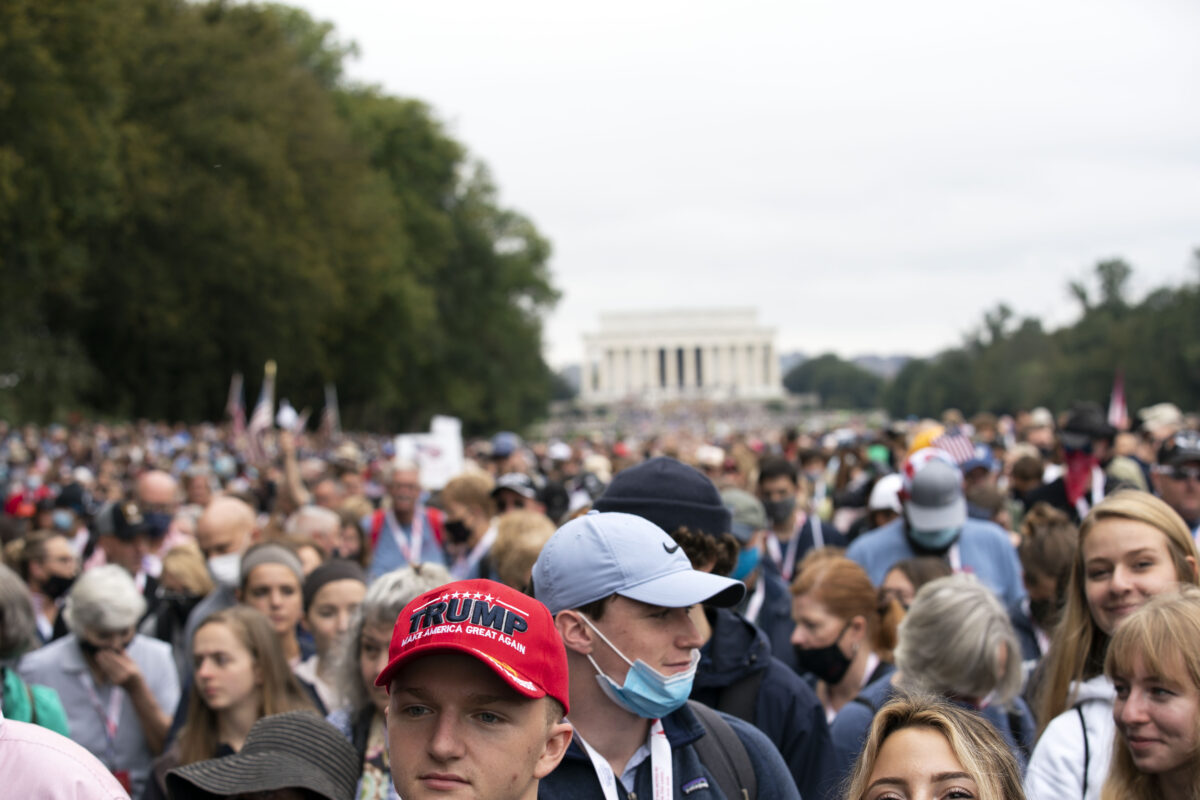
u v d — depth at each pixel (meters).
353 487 20.59
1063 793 5.30
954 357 152.50
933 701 4.11
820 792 5.75
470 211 100.69
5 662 6.85
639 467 5.93
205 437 52.38
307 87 74.00
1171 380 93.31
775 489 13.21
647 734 4.68
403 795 3.44
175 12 64.69
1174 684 4.62
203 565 10.38
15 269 46.38
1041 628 8.23
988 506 13.33
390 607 6.12
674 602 4.44
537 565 4.73
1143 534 5.58
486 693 3.41
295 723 5.27
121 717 8.27
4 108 40.69
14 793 3.72
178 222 60.09
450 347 96.25
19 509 20.94
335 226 71.50
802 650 7.00
